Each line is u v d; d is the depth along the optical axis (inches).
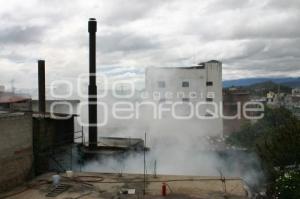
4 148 673.0
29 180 740.7
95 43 1336.1
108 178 739.4
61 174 784.9
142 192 645.9
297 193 720.3
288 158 949.8
